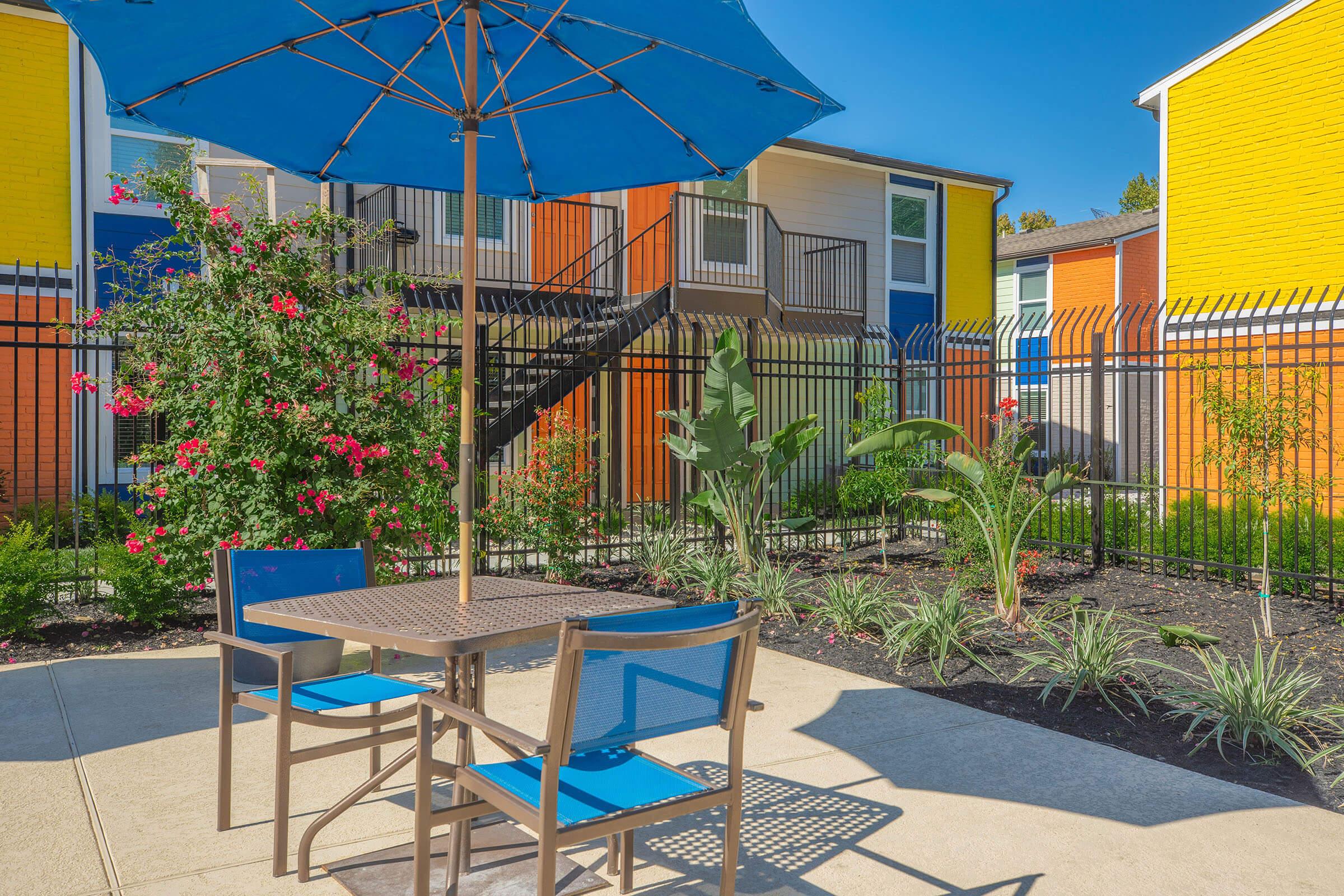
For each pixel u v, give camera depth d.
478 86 4.46
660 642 2.42
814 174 17.69
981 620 6.62
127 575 6.70
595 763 2.84
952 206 19.58
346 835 3.47
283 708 3.15
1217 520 9.58
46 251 11.38
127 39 3.69
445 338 11.98
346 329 6.56
